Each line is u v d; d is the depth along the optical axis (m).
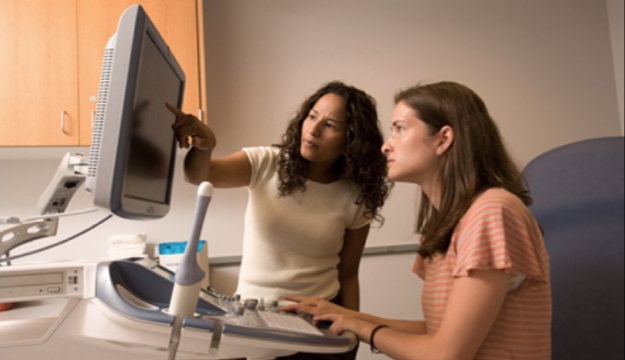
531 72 3.25
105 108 0.75
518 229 0.88
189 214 2.52
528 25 3.27
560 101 3.30
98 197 0.72
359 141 1.45
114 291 0.77
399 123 1.05
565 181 1.26
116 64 0.74
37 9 2.08
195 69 2.25
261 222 1.42
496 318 0.91
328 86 1.52
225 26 2.66
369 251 2.80
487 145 0.98
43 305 0.86
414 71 2.99
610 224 1.19
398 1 2.99
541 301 0.93
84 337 0.76
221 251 2.57
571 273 1.23
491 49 3.17
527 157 3.19
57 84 2.07
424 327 1.19
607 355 1.17
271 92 2.71
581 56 3.38
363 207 1.52
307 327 0.94
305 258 1.43
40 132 2.04
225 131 2.62
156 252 2.44
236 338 0.76
